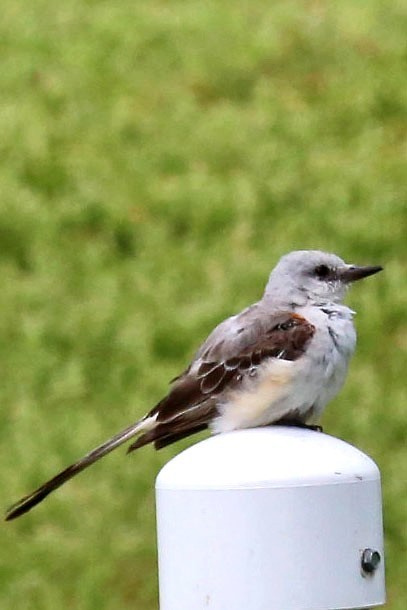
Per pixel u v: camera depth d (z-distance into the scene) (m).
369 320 13.58
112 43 18.64
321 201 15.37
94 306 14.00
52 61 18.28
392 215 15.08
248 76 17.80
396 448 12.28
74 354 13.45
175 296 14.12
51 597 11.12
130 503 11.80
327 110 17.05
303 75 17.78
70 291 14.28
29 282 14.43
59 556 11.42
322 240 14.74
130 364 13.28
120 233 15.14
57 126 16.86
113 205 15.41
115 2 20.06
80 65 18.08
